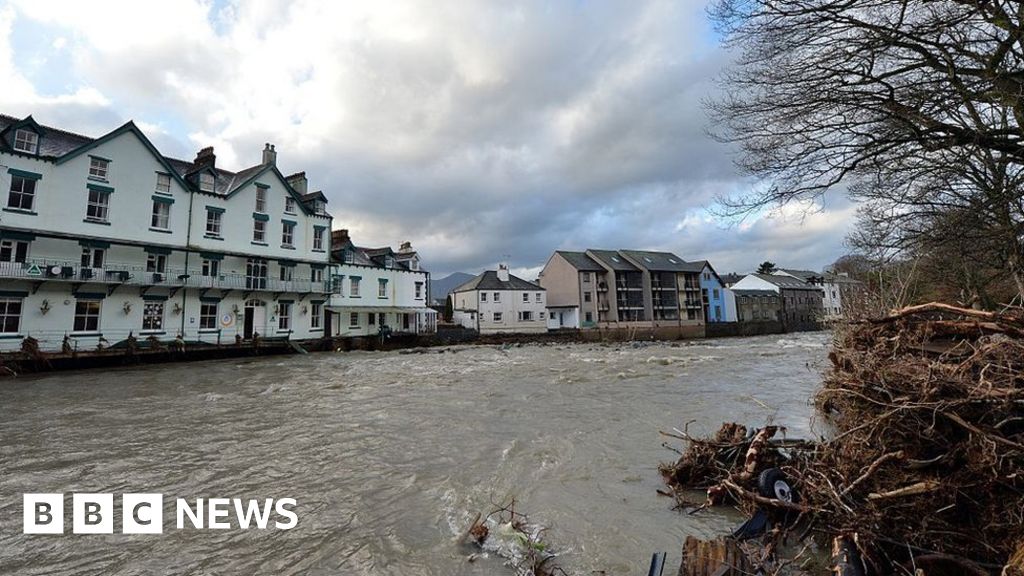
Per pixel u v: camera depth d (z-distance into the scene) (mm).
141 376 18594
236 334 29328
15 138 21703
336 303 36469
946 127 6430
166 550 4508
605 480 6289
